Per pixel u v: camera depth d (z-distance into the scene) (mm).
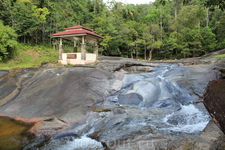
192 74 7836
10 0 18297
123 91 6570
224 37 27922
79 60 11031
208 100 2152
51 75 7898
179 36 30281
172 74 8297
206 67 8609
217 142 2746
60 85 6672
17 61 12906
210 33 28125
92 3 33500
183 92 6492
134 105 5629
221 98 1920
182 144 2775
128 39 31000
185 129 4008
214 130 3350
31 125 4168
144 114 4906
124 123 4289
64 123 4098
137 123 4352
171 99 5863
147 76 8336
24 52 15578
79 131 3920
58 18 22547
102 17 28562
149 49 33969
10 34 12789
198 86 6711
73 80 7215
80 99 5711
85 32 10531
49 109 4957
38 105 5215
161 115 4875
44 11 19734
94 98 5930
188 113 5113
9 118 4598
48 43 23062
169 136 3428
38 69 10086
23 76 8070
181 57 32062
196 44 28844
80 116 4492
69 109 4852
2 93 6277
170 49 30219
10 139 3557
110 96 6258
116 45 29000
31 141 3521
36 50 17109
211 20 35312
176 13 42594
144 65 10891
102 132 3838
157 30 31297
